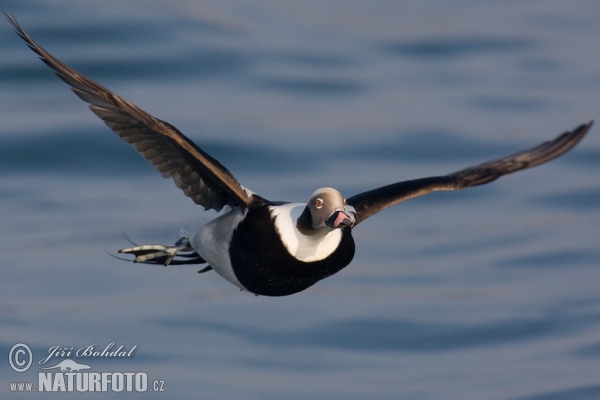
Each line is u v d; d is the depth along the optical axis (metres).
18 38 20.00
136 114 7.22
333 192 7.66
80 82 7.09
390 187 9.09
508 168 9.63
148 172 17.44
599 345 12.92
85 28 20.69
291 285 8.22
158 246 9.15
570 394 11.85
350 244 8.10
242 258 8.12
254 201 8.08
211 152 17.88
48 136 17.64
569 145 9.91
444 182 9.31
